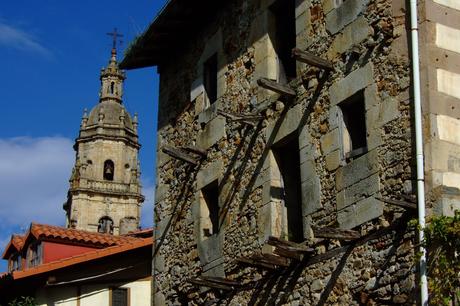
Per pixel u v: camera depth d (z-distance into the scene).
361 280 10.60
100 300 17.83
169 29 15.95
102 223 70.25
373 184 10.70
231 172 13.81
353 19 11.61
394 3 10.97
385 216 10.42
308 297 11.49
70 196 71.31
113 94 76.44
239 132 13.81
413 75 10.35
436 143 9.99
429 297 9.43
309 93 12.23
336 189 11.35
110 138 73.19
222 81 14.54
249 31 14.02
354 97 11.40
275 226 12.58
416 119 10.16
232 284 13.05
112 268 18.11
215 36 15.07
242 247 13.17
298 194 12.80
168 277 15.24
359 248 10.75
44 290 17.66
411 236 9.95
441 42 10.46
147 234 23.33
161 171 16.25
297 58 11.61
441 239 9.38
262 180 12.95
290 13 13.51
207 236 14.45
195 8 15.40
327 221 11.42
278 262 11.94
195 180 14.89
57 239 20.83
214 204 14.69
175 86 16.34
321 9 12.32
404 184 10.23
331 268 11.16
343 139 11.49
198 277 13.31
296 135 12.48
